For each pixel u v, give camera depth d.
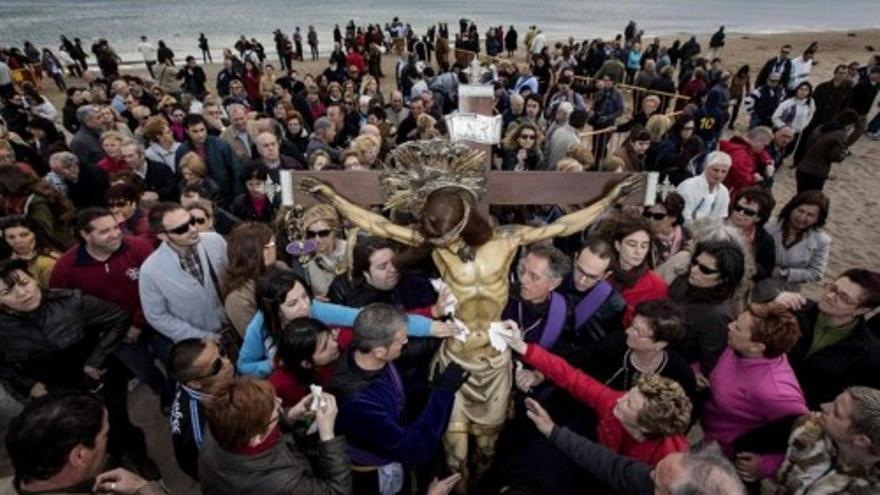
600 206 2.44
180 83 14.55
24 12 51.00
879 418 1.77
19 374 2.88
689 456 1.69
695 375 2.60
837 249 6.78
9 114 8.66
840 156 6.74
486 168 2.38
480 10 63.09
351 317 2.76
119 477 2.02
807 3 102.38
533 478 2.34
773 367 2.38
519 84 10.85
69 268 3.36
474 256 2.20
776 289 3.52
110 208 4.11
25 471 1.83
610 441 2.36
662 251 3.85
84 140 6.30
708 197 4.55
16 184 4.14
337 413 2.22
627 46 17.84
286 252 3.77
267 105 9.84
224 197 5.42
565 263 2.46
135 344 3.57
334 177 2.37
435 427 2.18
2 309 2.79
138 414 3.91
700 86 11.16
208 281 3.36
